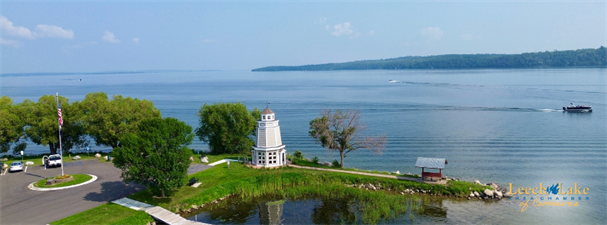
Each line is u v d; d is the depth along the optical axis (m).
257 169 65.25
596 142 93.75
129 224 42.97
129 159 46.16
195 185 56.19
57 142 77.31
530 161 77.94
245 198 55.62
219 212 50.66
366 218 48.59
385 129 117.69
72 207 46.66
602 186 61.59
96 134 76.69
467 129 115.50
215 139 79.75
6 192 52.16
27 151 102.62
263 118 66.75
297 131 118.19
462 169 72.88
